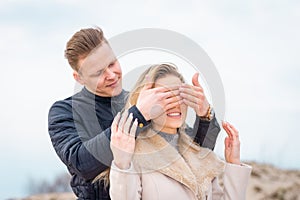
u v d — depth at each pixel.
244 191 2.89
